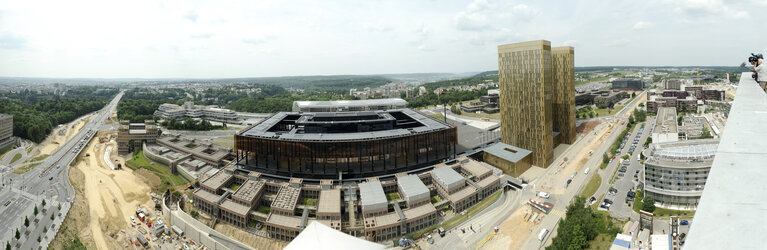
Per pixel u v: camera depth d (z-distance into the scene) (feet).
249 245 609.83
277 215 634.43
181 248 640.99
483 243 590.55
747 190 60.29
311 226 382.01
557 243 509.76
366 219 619.67
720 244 49.03
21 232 641.40
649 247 510.17
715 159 72.64
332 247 350.02
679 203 635.25
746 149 73.77
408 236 612.70
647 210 627.87
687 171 624.59
